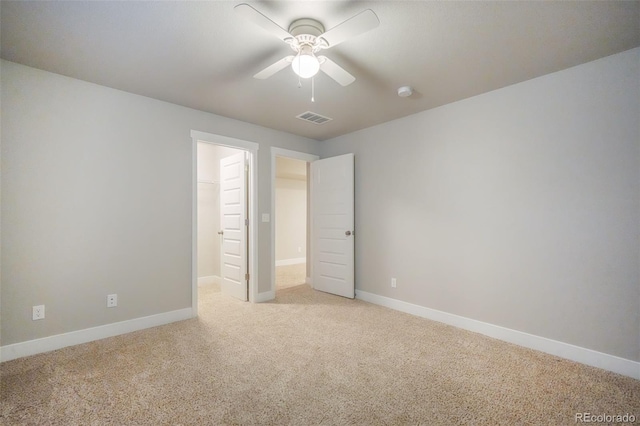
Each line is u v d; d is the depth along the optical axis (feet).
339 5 5.52
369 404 5.80
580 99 7.60
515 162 8.68
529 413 5.57
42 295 7.85
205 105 10.34
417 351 8.05
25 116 7.63
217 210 16.35
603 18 5.80
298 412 5.56
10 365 7.13
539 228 8.23
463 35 6.39
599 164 7.32
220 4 5.43
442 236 10.34
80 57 7.23
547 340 8.04
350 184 13.12
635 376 6.79
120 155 9.12
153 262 9.75
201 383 6.47
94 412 5.51
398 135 11.74
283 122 12.21
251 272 12.56
